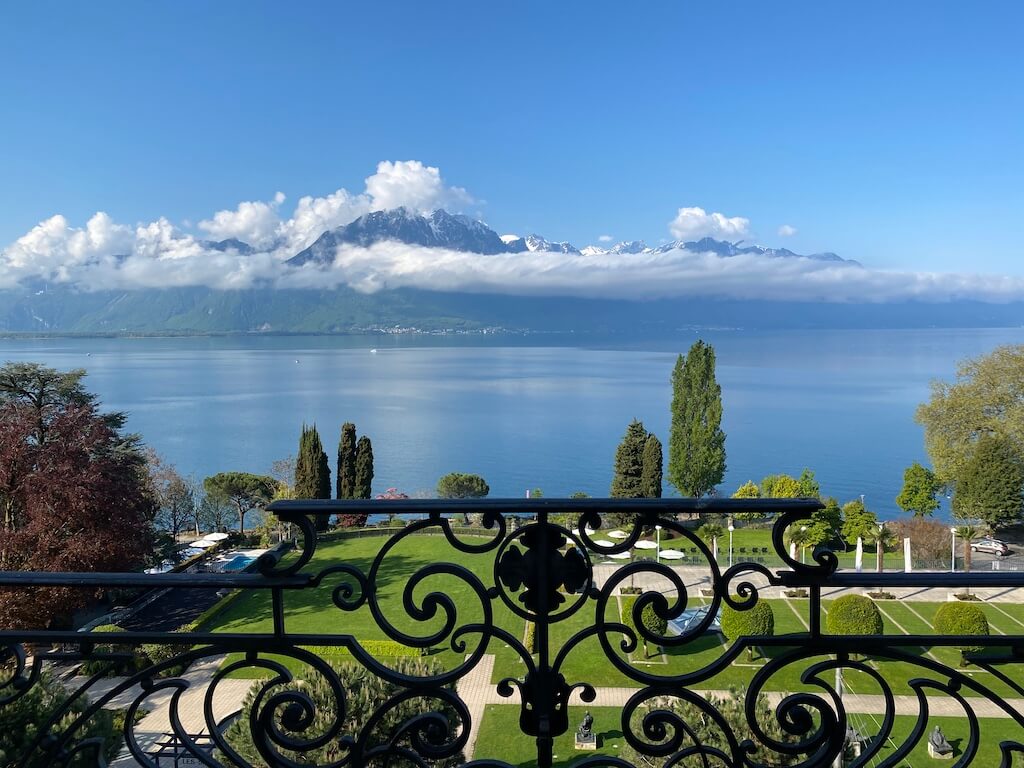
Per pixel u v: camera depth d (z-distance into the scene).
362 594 2.21
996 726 14.07
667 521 2.20
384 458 79.06
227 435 90.69
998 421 35.97
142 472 26.92
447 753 2.30
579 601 2.20
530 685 2.22
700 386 40.81
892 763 2.30
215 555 34.56
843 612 19.88
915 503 37.25
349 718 6.51
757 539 34.16
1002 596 24.83
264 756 2.31
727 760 2.33
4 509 20.39
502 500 2.16
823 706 2.30
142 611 24.12
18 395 23.00
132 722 2.39
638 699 2.29
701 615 20.50
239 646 2.31
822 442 87.62
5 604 18.47
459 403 125.25
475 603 24.41
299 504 2.15
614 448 85.00
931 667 2.31
